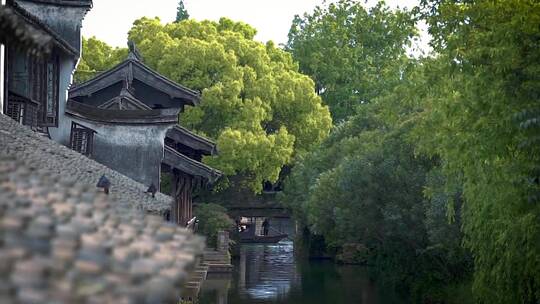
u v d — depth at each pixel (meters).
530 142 17.31
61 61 26.03
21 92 23.27
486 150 19.81
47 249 4.90
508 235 21.06
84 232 5.64
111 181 18.72
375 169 38.72
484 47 20.08
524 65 19.02
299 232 66.88
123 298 4.44
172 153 37.06
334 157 55.81
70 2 27.23
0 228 4.98
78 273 4.67
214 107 54.31
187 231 6.89
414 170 38.16
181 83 54.81
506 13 19.94
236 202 62.25
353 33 81.75
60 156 17.23
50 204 6.21
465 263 35.62
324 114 64.69
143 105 35.03
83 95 40.12
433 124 24.42
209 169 37.38
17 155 13.76
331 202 48.28
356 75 79.19
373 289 42.47
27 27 7.35
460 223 31.86
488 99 19.80
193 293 28.30
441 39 24.17
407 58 27.25
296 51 81.44
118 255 5.35
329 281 46.50
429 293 36.06
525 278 21.64
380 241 43.19
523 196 19.00
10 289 4.18
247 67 57.88
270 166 57.12
